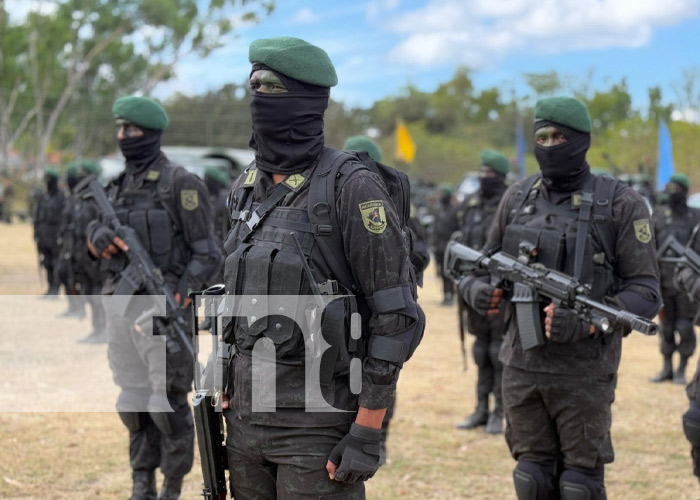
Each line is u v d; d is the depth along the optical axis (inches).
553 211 158.4
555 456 158.1
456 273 177.0
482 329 248.8
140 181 181.3
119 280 177.2
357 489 108.8
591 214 153.9
